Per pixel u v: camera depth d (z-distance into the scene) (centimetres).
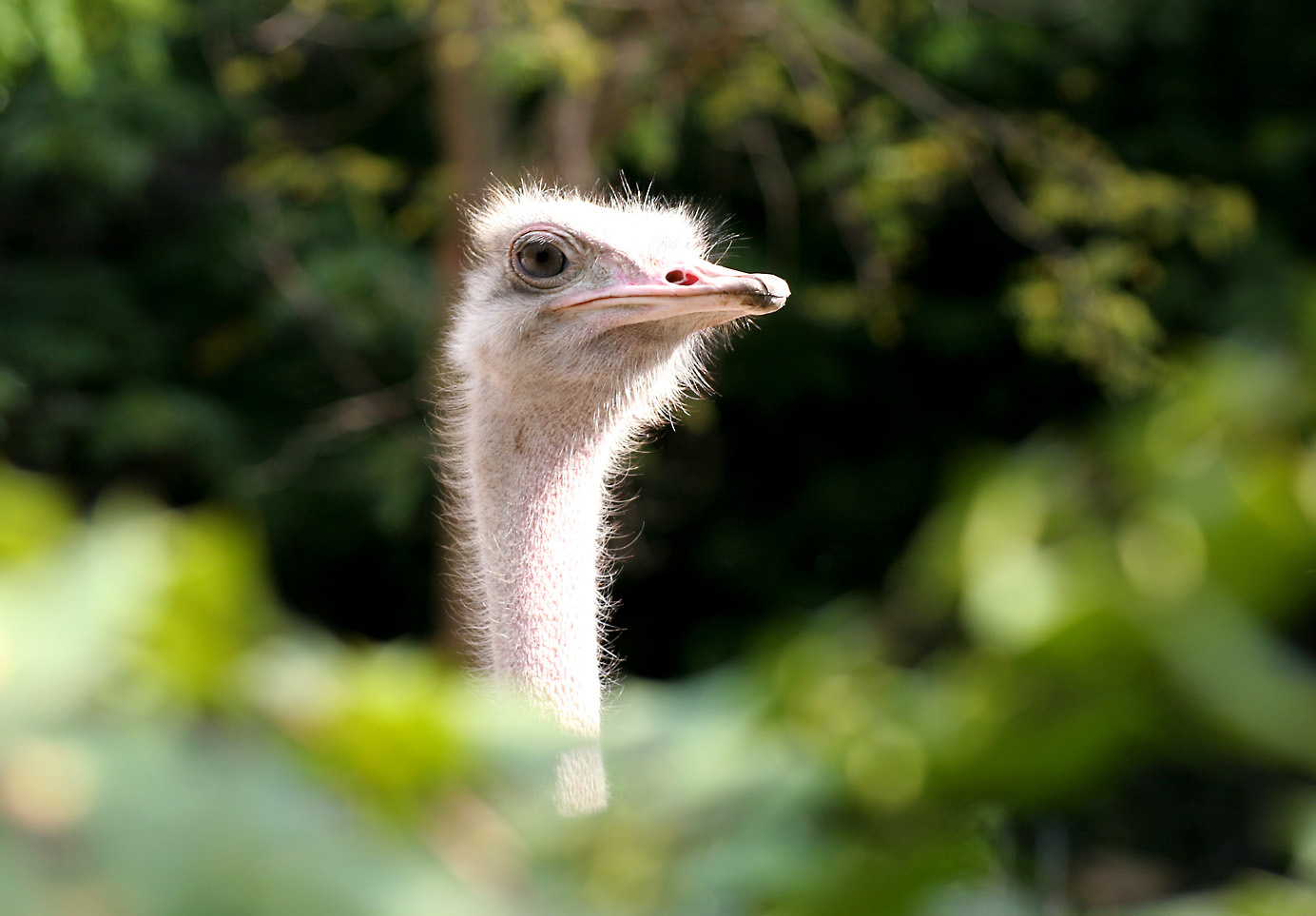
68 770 128
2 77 1320
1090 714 141
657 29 1583
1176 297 1912
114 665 138
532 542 760
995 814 157
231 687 142
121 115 1666
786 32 1580
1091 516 146
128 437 1753
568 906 145
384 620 2102
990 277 2178
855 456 2198
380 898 135
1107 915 184
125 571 137
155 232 2027
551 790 177
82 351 1798
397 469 1720
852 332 2033
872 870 154
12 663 132
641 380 783
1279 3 2019
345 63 2023
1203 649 136
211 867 129
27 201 1995
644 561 1988
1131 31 1973
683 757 167
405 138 2080
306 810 137
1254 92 2064
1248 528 138
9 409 1667
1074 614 138
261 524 1881
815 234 2073
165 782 131
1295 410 143
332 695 144
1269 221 1981
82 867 125
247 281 1934
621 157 1908
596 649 765
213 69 1791
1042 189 1686
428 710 146
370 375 1855
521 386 773
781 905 156
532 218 794
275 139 1709
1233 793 1246
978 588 143
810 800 158
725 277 766
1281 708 134
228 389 1980
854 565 2127
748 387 2041
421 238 1873
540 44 1420
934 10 1864
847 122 1883
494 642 767
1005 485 149
